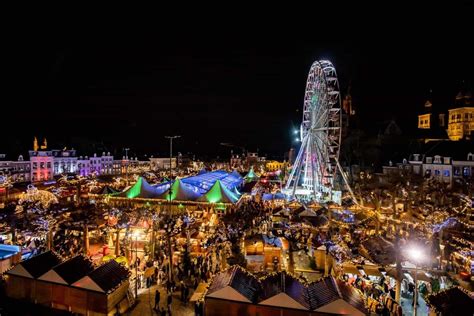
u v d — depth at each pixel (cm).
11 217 2977
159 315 1783
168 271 2191
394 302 1806
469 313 1489
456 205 4231
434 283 1989
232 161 17312
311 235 3058
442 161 6431
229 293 1577
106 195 4316
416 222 3319
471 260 2297
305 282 1769
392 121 9300
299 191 5125
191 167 14525
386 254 2086
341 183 6988
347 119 10112
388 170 7781
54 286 1738
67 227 2795
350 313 1470
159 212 3678
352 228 3134
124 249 2706
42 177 8888
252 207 4003
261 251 2547
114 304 1731
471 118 8462
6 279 1800
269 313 1532
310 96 5116
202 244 2814
